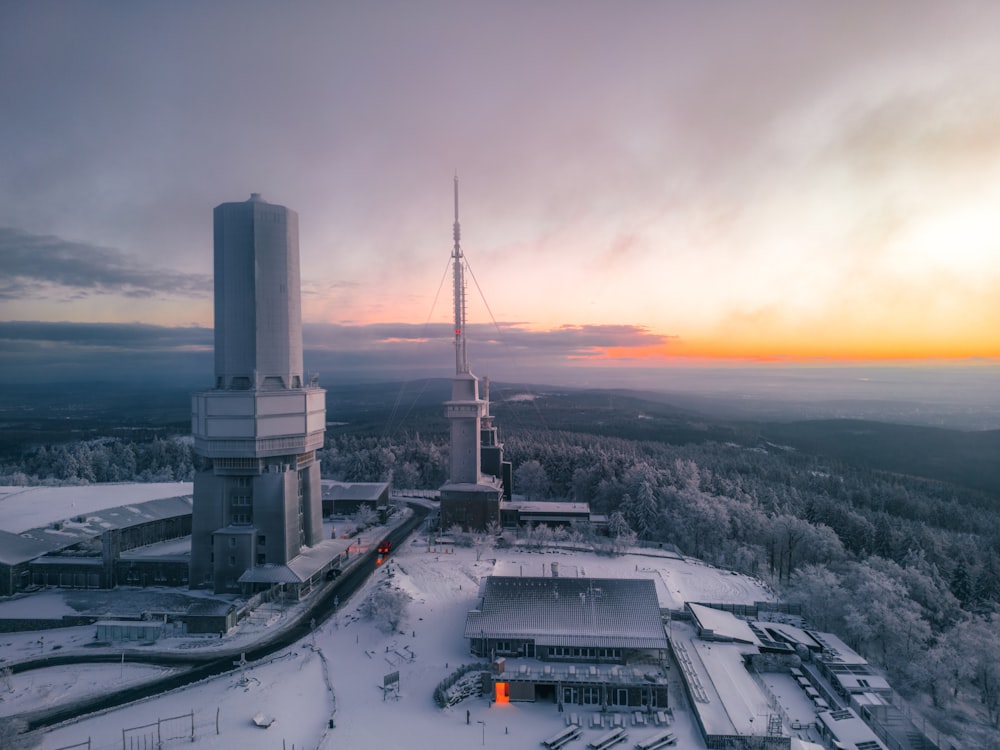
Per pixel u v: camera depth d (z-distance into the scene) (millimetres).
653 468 186375
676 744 68188
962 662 83375
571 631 84125
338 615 99375
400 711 73000
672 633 94125
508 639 83750
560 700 75500
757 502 170000
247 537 106812
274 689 75625
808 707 77562
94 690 76250
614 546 137875
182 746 64312
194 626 92188
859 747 67250
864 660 87750
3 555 107562
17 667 82625
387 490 188500
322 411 122500
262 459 110000
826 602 102062
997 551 144125
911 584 114938
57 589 109375
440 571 118438
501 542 142125
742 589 116938
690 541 147125
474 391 158875
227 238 111250
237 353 111875
